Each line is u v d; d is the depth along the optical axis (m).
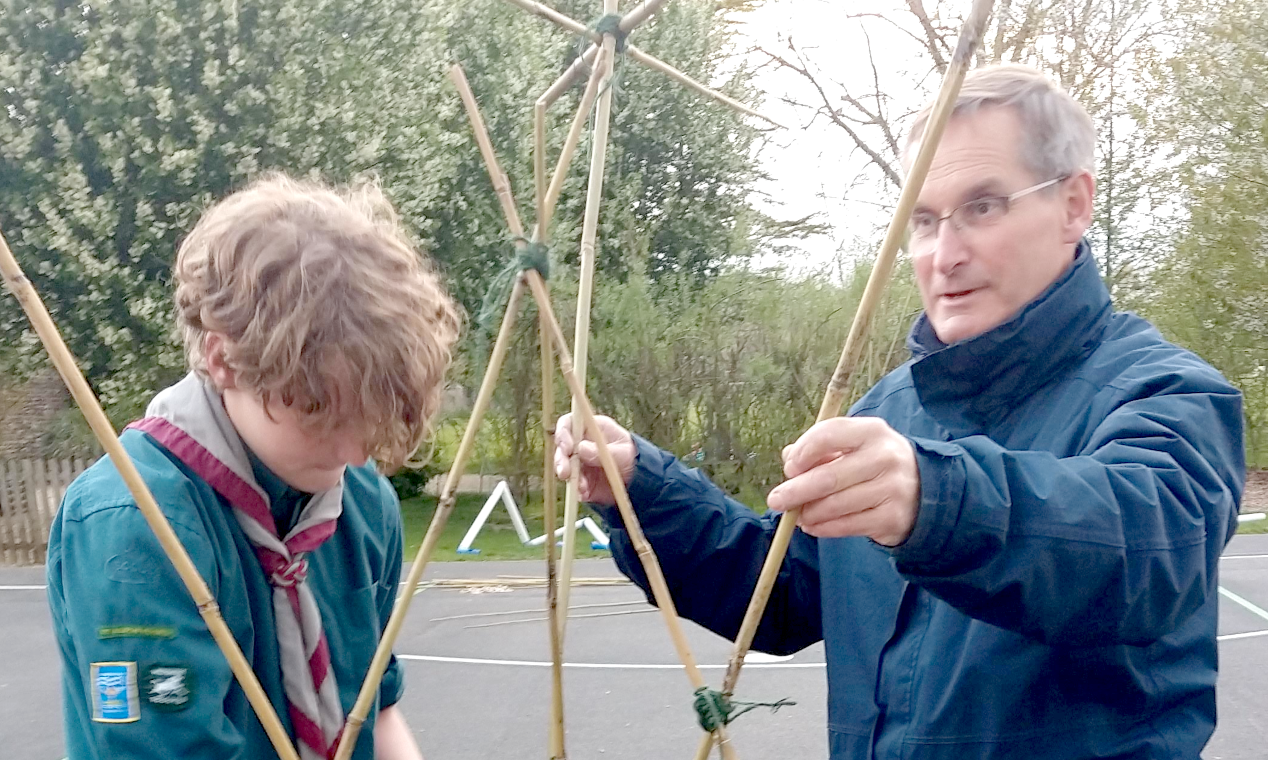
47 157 6.94
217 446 0.91
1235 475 0.92
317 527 1.00
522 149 8.80
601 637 5.07
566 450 1.15
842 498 0.71
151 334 7.34
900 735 1.07
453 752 3.67
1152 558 0.79
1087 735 0.96
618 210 9.61
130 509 0.85
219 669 0.84
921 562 0.74
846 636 1.19
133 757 0.80
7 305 7.15
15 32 6.73
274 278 0.81
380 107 7.87
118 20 6.79
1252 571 6.37
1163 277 10.57
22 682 4.44
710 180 11.07
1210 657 1.01
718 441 8.52
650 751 3.66
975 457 0.78
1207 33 9.93
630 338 8.51
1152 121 10.12
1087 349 1.06
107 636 0.81
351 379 0.81
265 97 7.15
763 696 4.23
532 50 9.23
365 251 0.86
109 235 7.05
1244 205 9.86
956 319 1.12
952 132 1.09
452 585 6.18
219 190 7.20
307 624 1.00
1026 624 0.78
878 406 1.34
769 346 8.63
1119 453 0.87
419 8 8.17
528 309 7.77
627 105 9.70
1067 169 1.07
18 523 7.40
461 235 9.07
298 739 0.99
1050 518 0.76
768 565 0.76
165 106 6.72
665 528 1.26
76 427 8.48
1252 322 10.11
